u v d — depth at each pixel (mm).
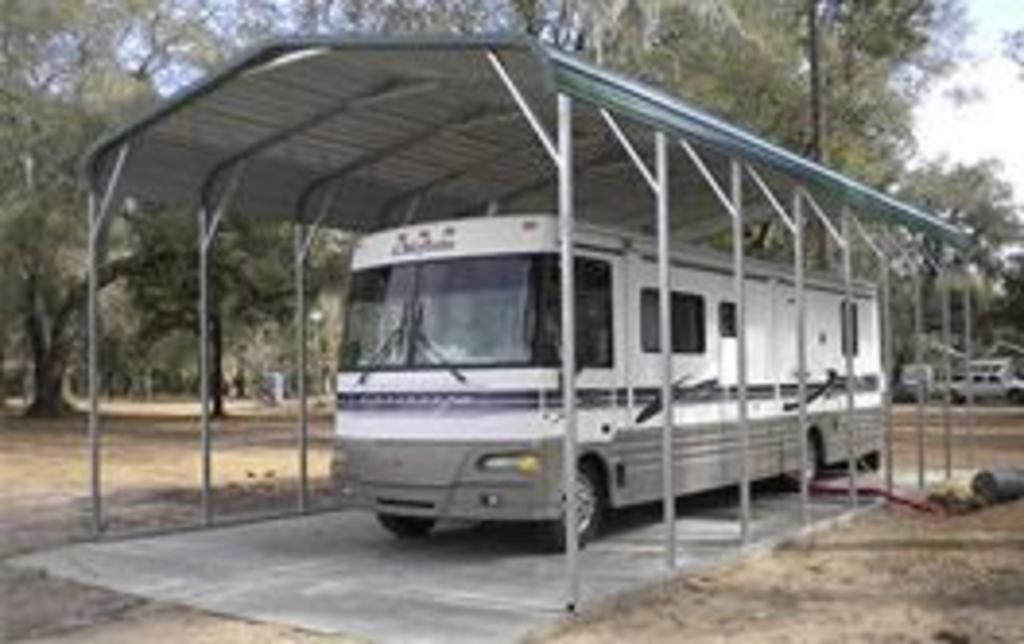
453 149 14977
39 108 34594
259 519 15969
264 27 32531
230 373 85562
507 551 13297
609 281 13570
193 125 13742
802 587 11555
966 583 11727
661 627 9961
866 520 15844
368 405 13039
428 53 11188
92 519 15367
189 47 37625
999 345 71938
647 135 13039
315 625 10062
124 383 89125
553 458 12383
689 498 17141
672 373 13227
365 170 15695
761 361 16734
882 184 36781
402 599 10914
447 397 12539
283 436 36781
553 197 17203
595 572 11852
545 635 9656
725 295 15859
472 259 12781
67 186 35062
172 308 49094
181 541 14289
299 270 16875
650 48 28875
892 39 35312
